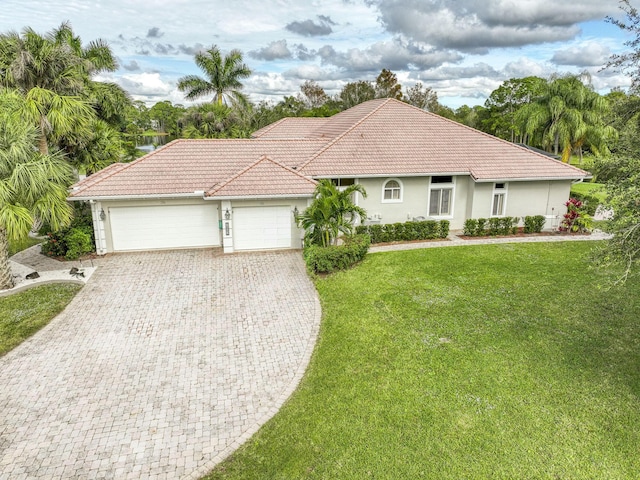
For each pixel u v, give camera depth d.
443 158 21.83
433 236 20.72
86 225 19.28
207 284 15.34
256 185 18.53
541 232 22.20
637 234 8.05
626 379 9.26
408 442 7.60
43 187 13.66
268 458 7.41
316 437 7.81
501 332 11.35
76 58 19.88
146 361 10.45
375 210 21.44
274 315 12.84
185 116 39.72
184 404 8.85
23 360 10.50
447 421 8.09
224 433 8.03
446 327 11.68
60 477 7.04
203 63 39.78
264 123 68.00
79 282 15.47
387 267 16.62
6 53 18.08
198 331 11.93
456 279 15.23
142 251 19.27
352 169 20.38
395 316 12.43
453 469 7.02
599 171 9.32
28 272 16.56
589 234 21.75
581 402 8.54
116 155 25.30
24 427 8.17
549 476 6.85
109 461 7.38
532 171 21.75
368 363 10.08
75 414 8.55
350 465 7.16
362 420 8.19
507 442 7.54
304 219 17.28
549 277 15.30
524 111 39.53
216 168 20.30
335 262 16.08
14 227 12.94
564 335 11.17
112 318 12.72
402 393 8.93
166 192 18.36
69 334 11.78
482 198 21.97
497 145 23.27
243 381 9.61
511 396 8.74
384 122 23.81
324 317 12.59
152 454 7.54
